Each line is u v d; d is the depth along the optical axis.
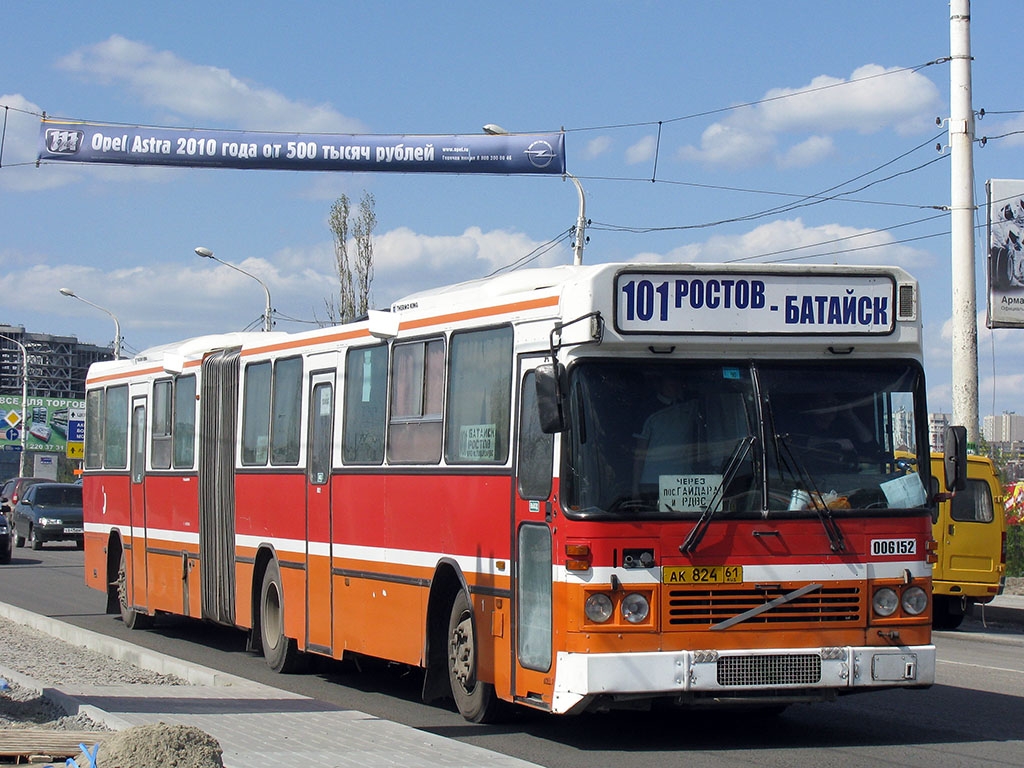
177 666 13.37
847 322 9.70
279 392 14.81
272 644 14.70
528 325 10.04
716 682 9.08
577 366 9.30
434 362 11.51
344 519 13.01
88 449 21.73
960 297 22.53
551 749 9.68
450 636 11.12
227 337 17.03
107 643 15.48
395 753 8.75
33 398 109.00
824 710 11.66
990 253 27.62
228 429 16.09
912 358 9.91
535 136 22.25
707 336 9.45
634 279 9.37
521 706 10.82
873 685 9.37
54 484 42.44
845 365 9.75
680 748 9.71
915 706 11.91
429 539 11.37
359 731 9.60
